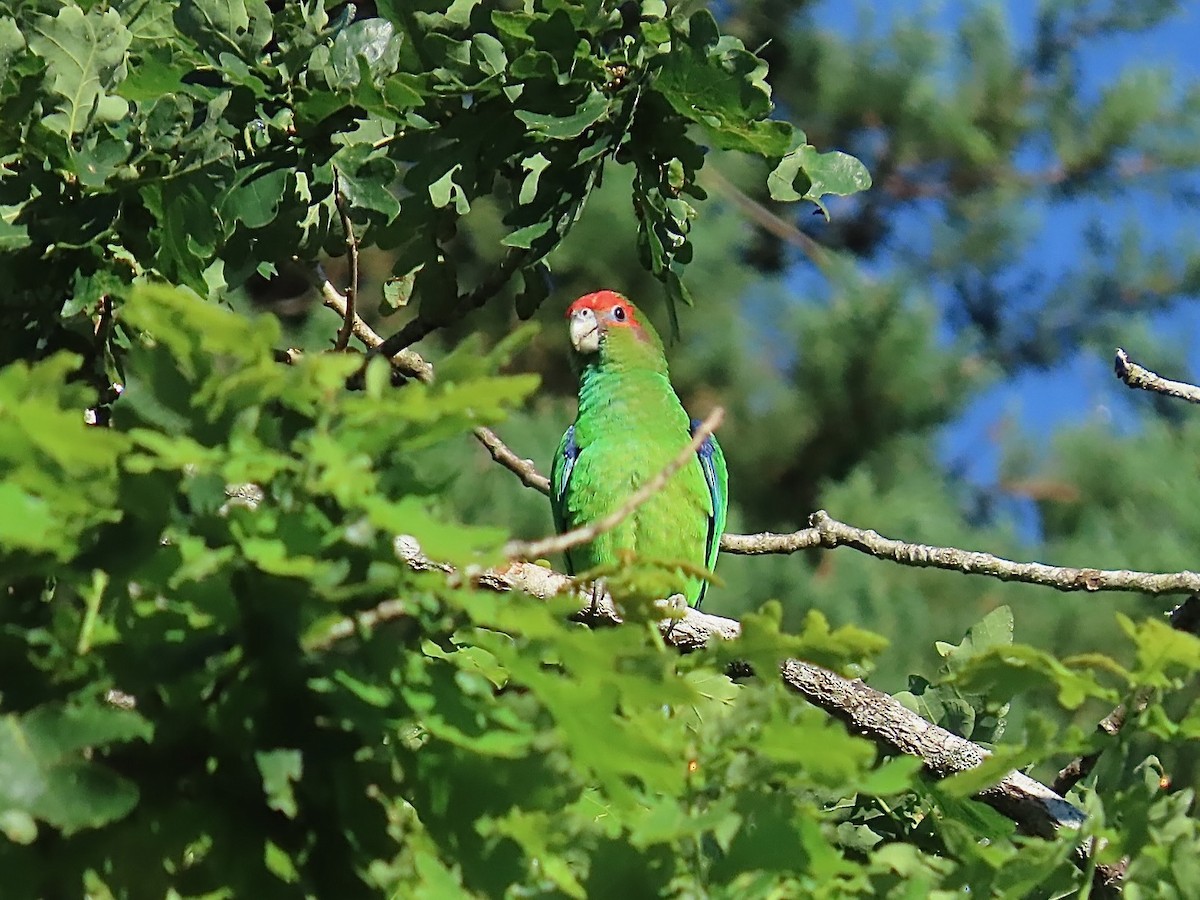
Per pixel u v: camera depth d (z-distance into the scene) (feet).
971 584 69.97
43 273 21.03
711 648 13.76
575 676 12.97
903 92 86.69
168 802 12.30
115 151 20.80
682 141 23.76
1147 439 82.53
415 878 12.65
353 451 11.87
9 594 13.47
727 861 12.96
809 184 23.98
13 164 21.71
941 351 78.64
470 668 14.49
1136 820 14.02
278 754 12.04
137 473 11.71
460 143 24.03
